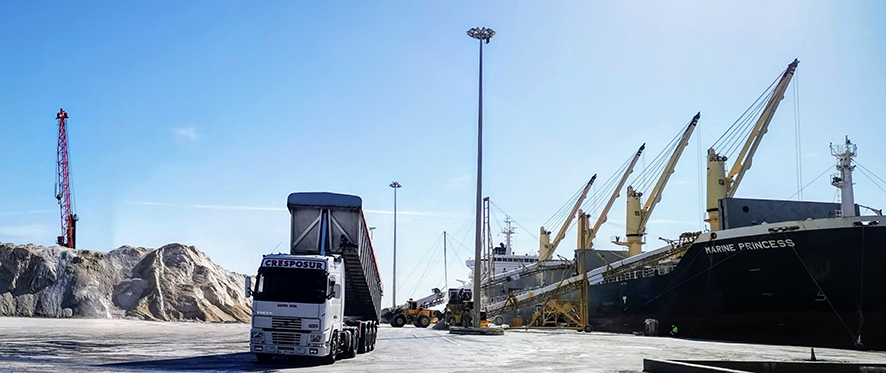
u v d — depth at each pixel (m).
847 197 46.91
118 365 20.62
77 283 108.56
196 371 18.89
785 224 45.19
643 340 47.47
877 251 40.88
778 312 45.31
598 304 67.06
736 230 48.81
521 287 91.25
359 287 31.33
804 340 43.66
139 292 113.44
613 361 25.94
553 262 87.38
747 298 47.47
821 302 42.97
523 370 21.38
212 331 61.25
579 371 21.20
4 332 47.28
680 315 54.09
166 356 25.44
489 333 54.28
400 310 93.50
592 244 89.88
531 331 70.25
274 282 21.98
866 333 40.91
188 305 113.00
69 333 48.03
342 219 27.98
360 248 28.44
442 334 56.38
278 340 21.61
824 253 43.03
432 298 97.44
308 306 21.75
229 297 130.75
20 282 105.88
